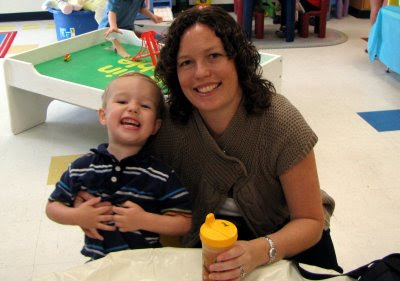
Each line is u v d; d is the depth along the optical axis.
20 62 2.45
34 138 2.63
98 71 2.52
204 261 0.80
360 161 2.29
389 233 1.79
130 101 1.05
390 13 3.27
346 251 1.70
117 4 3.10
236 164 1.01
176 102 1.03
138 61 2.69
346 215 1.90
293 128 0.96
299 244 0.96
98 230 1.01
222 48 0.92
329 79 3.46
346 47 4.32
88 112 2.98
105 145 1.09
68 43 2.82
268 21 5.54
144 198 1.02
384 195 2.03
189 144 1.05
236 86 0.96
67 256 1.70
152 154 1.11
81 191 1.04
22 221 1.90
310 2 4.53
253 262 0.85
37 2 5.70
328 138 2.53
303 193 0.99
